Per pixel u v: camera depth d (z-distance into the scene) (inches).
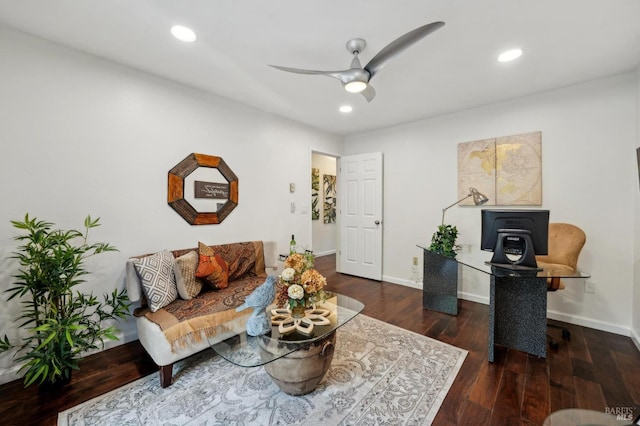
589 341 93.1
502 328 88.9
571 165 106.8
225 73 97.6
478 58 86.4
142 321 77.5
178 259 91.4
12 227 73.0
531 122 115.0
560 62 88.9
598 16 66.8
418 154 150.6
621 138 97.5
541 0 61.6
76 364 70.4
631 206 96.3
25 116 74.6
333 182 254.4
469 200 131.7
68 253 68.2
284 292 71.5
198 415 60.4
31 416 60.1
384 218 166.1
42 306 74.0
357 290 149.1
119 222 91.4
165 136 102.0
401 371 76.0
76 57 82.5
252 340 65.3
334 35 75.2
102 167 87.7
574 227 100.8
